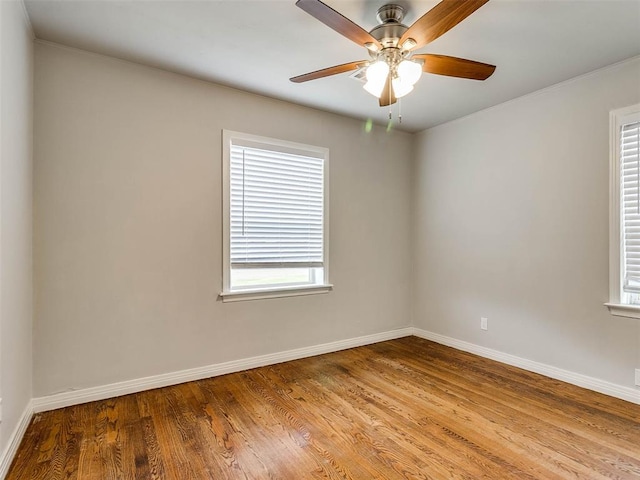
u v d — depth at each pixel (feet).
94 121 8.13
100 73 8.18
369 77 6.29
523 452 6.23
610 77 8.52
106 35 7.36
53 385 7.71
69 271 7.88
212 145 9.65
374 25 6.94
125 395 8.46
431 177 13.37
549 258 9.75
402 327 13.92
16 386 6.31
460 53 7.86
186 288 9.30
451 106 11.14
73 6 6.39
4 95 5.49
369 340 12.95
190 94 9.32
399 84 6.45
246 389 8.87
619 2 6.13
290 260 11.10
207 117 9.57
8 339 5.80
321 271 11.93
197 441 6.55
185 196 9.26
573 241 9.23
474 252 11.80
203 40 7.53
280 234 10.93
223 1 6.23
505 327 10.85
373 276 13.09
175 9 6.46
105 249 8.26
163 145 8.96
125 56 8.23
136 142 8.61
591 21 6.69
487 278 11.40
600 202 8.71
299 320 11.31
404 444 6.48
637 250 8.16
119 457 6.05
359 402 8.17
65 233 7.82
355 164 12.57
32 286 7.44
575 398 8.36
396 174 13.70
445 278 12.84
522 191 10.39
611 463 5.91
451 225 12.60
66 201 7.84
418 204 13.92
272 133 10.67
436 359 11.21
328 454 6.17
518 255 10.50
